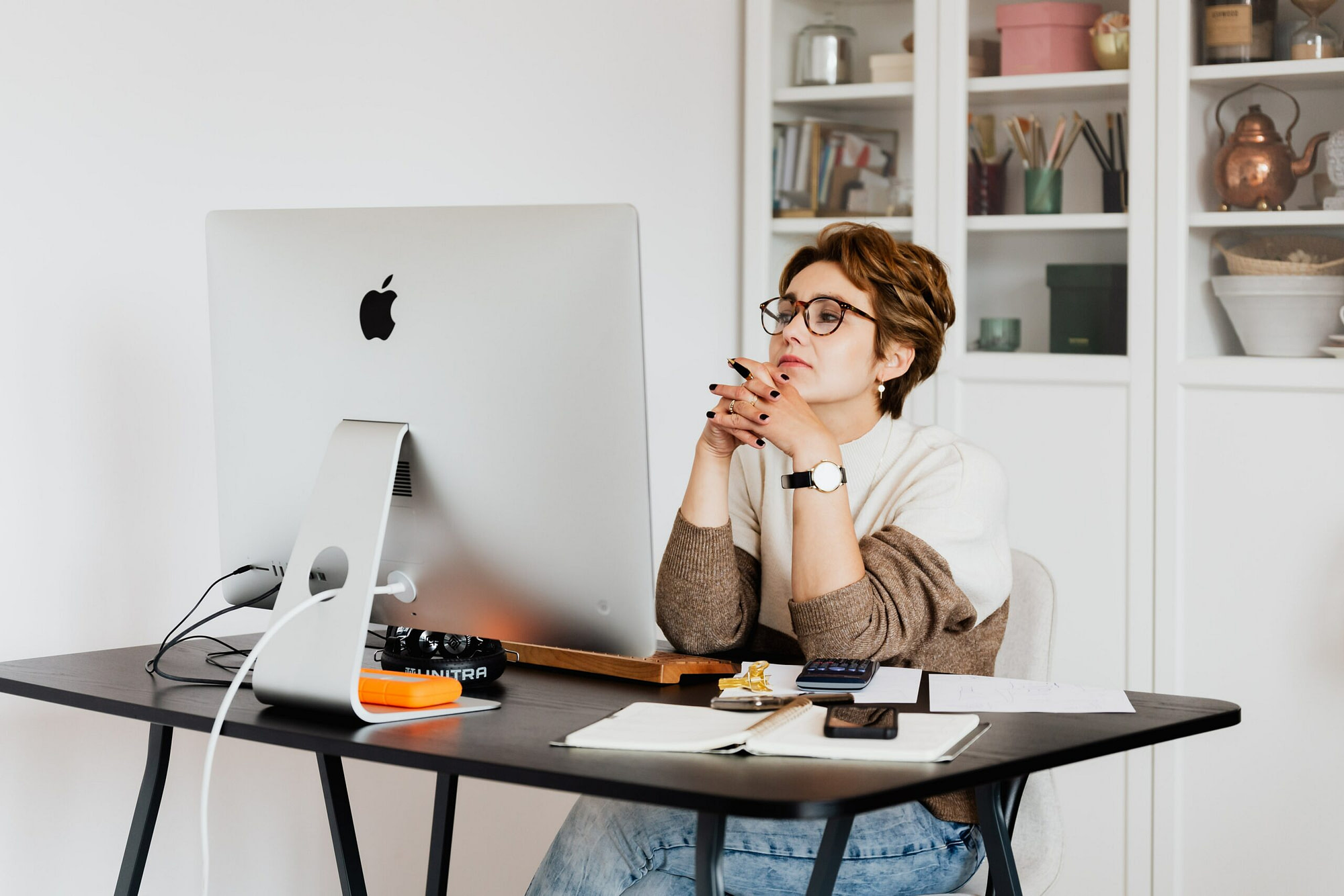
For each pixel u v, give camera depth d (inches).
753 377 63.1
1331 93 104.3
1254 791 107.2
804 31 126.6
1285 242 105.6
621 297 49.1
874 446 70.7
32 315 77.2
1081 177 114.5
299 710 53.3
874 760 44.3
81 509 80.0
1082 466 114.4
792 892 58.3
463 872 105.6
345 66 94.7
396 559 55.7
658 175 123.1
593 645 52.8
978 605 65.8
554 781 42.8
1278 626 106.4
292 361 56.9
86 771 81.3
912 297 68.6
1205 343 109.8
